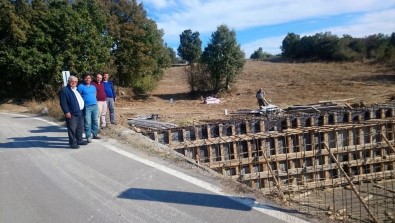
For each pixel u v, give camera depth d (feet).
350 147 49.57
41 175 22.57
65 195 18.93
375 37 193.16
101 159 25.64
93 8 93.71
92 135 32.94
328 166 48.03
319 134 48.80
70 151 28.55
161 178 20.95
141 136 33.53
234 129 48.19
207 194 18.25
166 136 45.70
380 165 50.26
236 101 89.30
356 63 170.60
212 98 92.22
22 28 79.41
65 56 81.82
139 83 107.65
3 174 23.22
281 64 201.36
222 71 102.22
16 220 16.17
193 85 107.04
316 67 170.50
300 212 16.28
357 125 49.42
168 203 17.26
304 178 47.50
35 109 61.93
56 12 81.66
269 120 49.78
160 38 114.21
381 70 137.18
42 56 79.36
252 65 199.00
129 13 105.81
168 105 87.20
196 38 268.62
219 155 46.96
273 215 15.58
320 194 39.99
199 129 46.93
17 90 86.79
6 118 54.34
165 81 146.92
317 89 99.40
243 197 17.80
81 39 83.61
